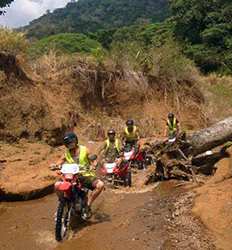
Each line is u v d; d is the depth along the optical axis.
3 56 15.91
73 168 8.62
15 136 14.47
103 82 20.42
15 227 9.08
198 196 9.88
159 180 12.76
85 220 9.20
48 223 9.27
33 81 17.17
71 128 17.45
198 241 7.79
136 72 21.98
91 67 20.22
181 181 12.39
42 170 12.24
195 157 13.23
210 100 24.66
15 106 15.05
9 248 8.02
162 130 20.95
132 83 21.53
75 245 8.00
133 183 12.66
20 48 17.48
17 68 16.34
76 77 19.44
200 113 23.34
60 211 8.21
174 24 44.28
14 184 11.10
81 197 8.88
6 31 17.00
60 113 17.11
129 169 12.25
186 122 22.52
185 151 13.12
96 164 9.17
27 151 13.93
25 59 17.77
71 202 8.59
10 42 16.67
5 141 14.17
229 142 13.30
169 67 23.22
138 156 13.80
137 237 8.13
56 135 15.78
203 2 42.06
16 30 17.80
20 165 12.41
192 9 42.06
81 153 8.88
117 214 9.62
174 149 12.90
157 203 10.15
